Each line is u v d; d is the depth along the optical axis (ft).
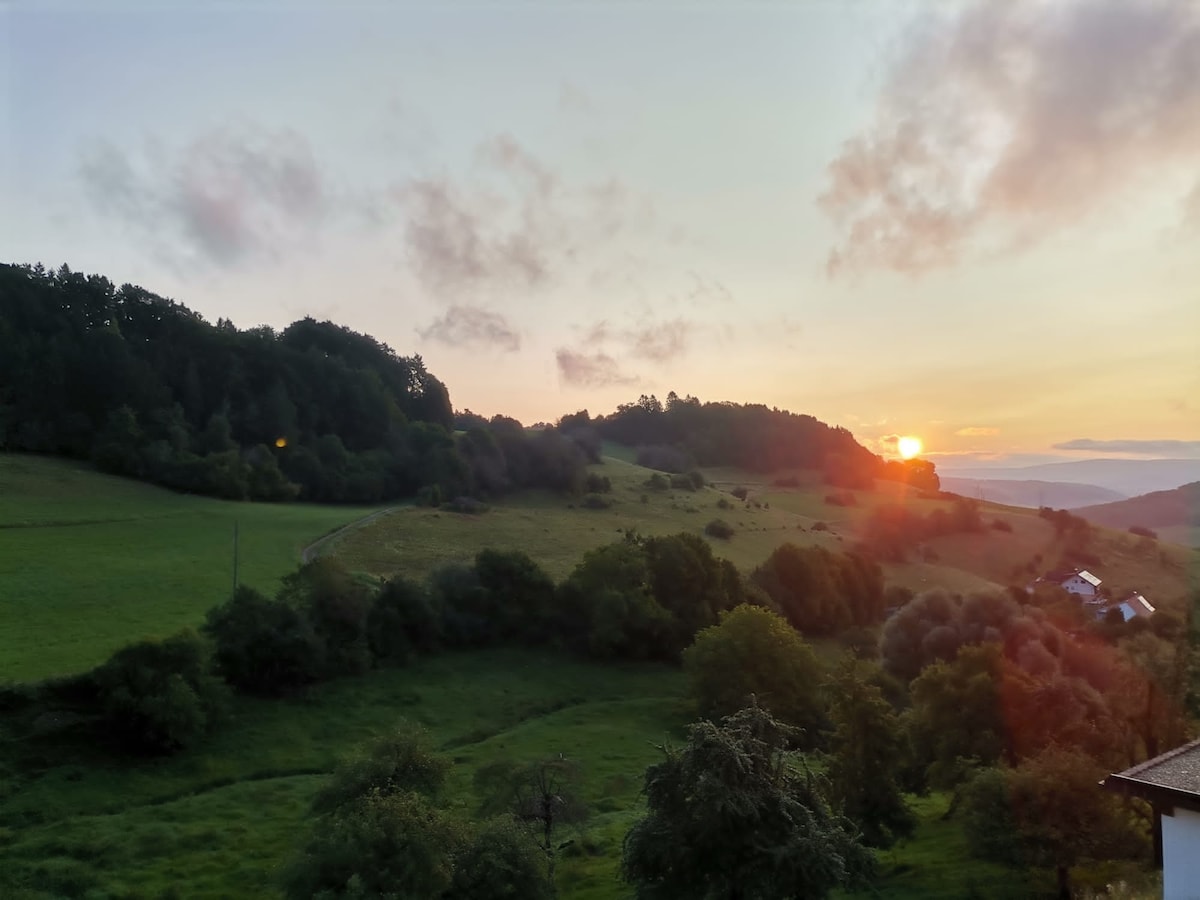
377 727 161.99
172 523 278.46
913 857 103.71
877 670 178.81
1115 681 141.69
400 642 199.11
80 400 371.76
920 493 558.56
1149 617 216.95
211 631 170.40
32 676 145.18
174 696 138.62
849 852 69.26
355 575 229.66
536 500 406.41
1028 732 113.80
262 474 350.43
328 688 176.86
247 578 224.33
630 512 397.39
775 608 265.95
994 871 94.02
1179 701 115.14
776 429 629.92
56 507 276.62
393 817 71.00
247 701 163.73
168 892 94.68
